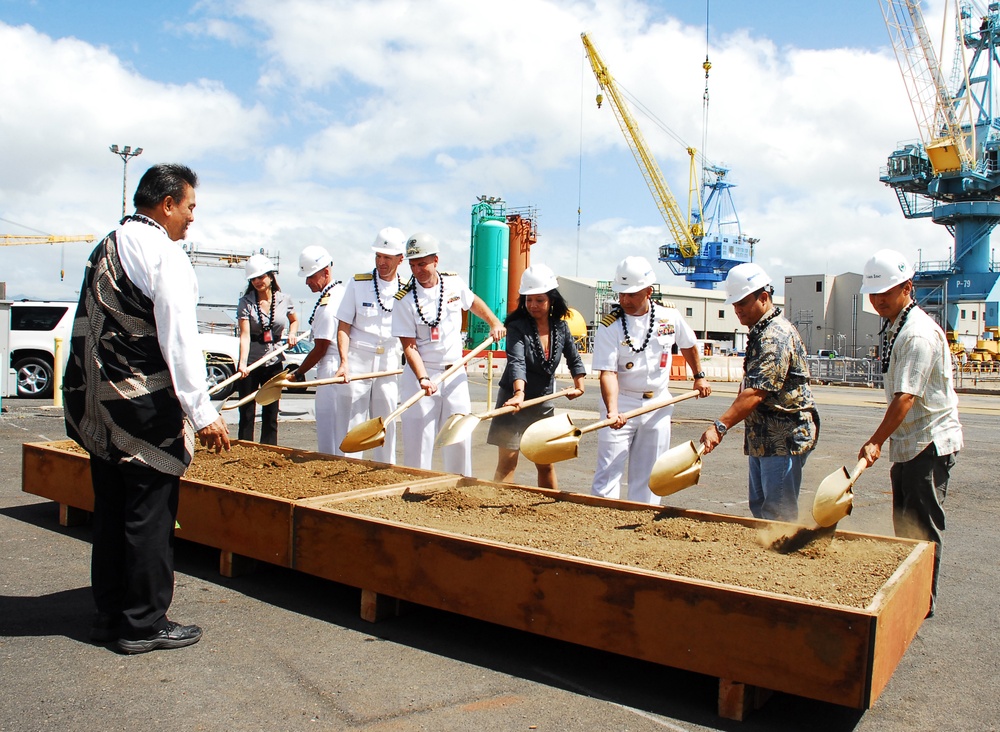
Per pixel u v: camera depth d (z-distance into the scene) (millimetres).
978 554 5195
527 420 5414
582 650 3400
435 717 2740
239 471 5094
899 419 3680
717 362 30188
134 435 3139
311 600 3934
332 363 6422
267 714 2723
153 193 3250
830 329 51781
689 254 54531
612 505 4262
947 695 3047
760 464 4094
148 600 3227
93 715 2680
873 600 2623
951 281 41312
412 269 5488
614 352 4980
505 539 3545
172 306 3100
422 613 3795
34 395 13305
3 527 5137
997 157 40000
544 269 5246
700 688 3061
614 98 47406
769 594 2639
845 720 2820
